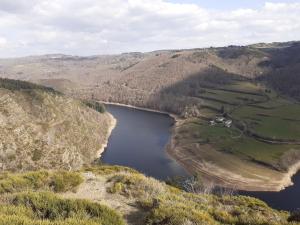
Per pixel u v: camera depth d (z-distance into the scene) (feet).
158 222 43.60
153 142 447.83
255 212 55.01
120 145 435.53
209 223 44.24
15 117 314.14
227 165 349.61
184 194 64.54
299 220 52.26
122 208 50.88
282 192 294.66
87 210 41.24
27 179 60.29
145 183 63.72
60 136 372.58
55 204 41.45
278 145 407.03
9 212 37.55
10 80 550.77
